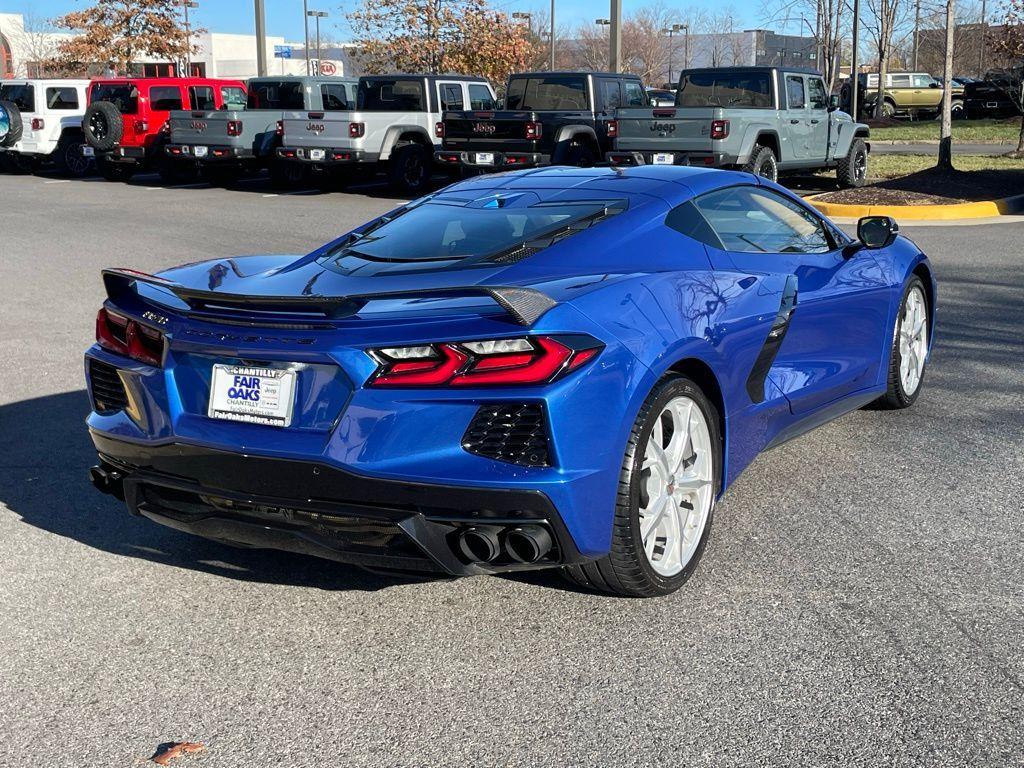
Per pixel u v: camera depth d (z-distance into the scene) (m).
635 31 69.81
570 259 3.69
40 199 18.84
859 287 4.82
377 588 3.67
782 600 3.48
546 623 3.37
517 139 16.77
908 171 19.36
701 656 3.13
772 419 4.21
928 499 4.37
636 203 4.04
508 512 2.99
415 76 18.48
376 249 3.95
